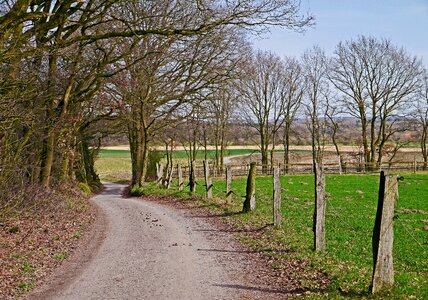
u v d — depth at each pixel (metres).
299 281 10.52
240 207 23.88
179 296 9.70
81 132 37.19
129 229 19.02
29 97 16.80
